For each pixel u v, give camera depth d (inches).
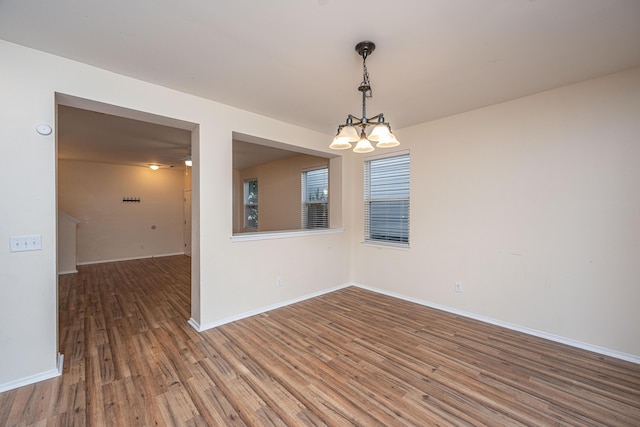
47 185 80.7
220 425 64.0
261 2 59.7
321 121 140.5
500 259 117.8
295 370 85.8
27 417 65.6
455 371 85.4
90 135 160.9
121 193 265.1
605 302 95.3
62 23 67.1
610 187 93.9
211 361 90.5
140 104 96.5
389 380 81.0
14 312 76.1
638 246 89.7
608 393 75.4
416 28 68.4
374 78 94.7
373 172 171.8
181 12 63.1
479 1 59.0
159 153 210.8
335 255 170.6
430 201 140.2
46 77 80.2
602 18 64.7
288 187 234.2
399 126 147.7
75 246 218.4
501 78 95.0
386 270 161.3
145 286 178.7
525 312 111.7
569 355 94.7
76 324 119.1
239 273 125.5
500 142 117.0
